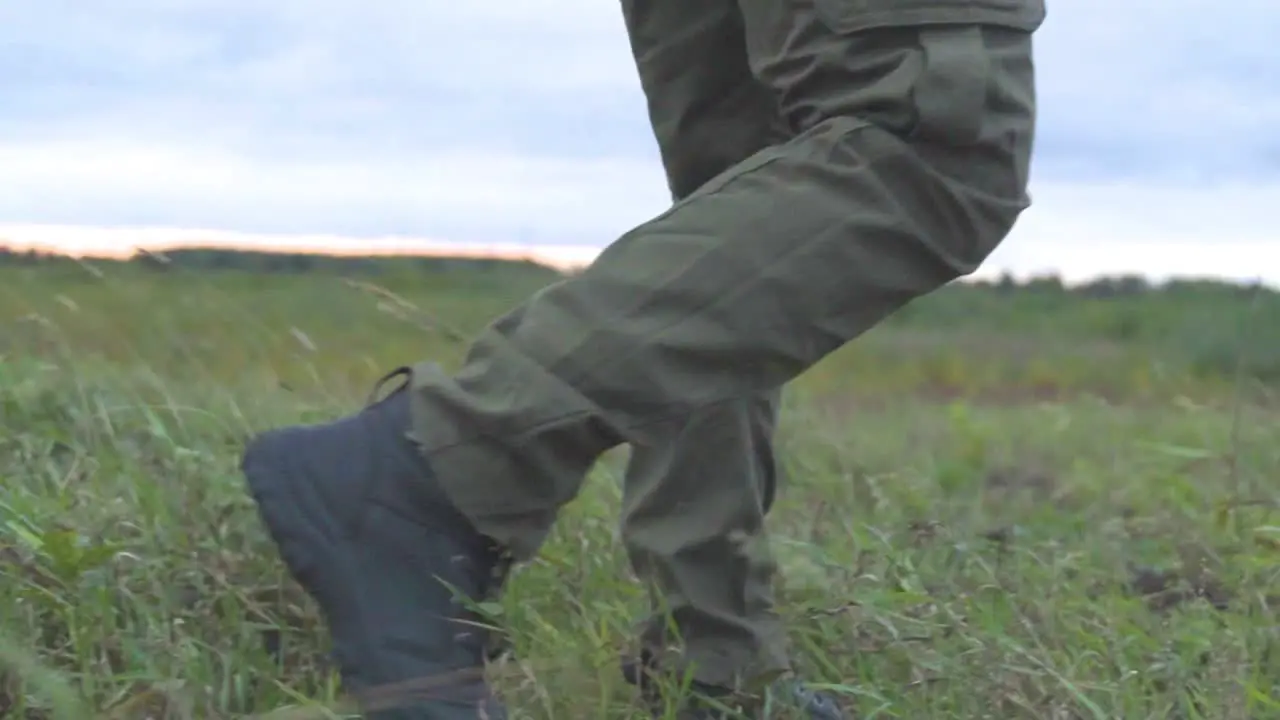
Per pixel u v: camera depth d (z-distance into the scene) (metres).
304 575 1.47
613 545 2.20
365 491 1.46
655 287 1.39
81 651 1.68
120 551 1.85
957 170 1.39
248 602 1.84
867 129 1.38
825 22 1.39
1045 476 3.46
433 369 1.47
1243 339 4.43
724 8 1.66
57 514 2.04
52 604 1.77
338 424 1.50
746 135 1.71
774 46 1.44
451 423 1.43
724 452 1.68
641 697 1.72
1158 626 2.12
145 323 2.96
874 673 1.93
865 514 2.73
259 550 1.96
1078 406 4.95
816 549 2.22
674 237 1.40
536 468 1.42
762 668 1.71
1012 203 1.43
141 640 1.71
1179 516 2.81
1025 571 2.34
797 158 1.40
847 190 1.38
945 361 6.45
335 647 1.47
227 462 2.33
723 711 1.69
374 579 1.46
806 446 3.17
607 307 1.39
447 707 1.45
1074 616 2.15
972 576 2.27
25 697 1.55
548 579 2.04
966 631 1.98
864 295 1.40
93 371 2.77
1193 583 2.42
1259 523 2.58
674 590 1.70
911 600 2.04
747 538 1.71
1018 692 1.83
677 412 1.40
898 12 1.36
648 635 1.74
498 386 1.41
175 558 1.94
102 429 2.46
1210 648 1.99
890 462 3.31
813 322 1.40
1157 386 5.68
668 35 1.70
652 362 1.38
